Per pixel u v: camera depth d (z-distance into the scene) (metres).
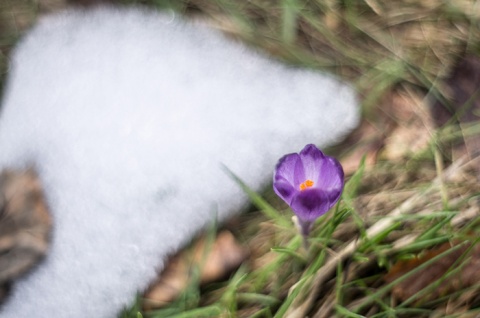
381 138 0.75
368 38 0.80
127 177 0.73
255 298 0.69
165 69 0.77
